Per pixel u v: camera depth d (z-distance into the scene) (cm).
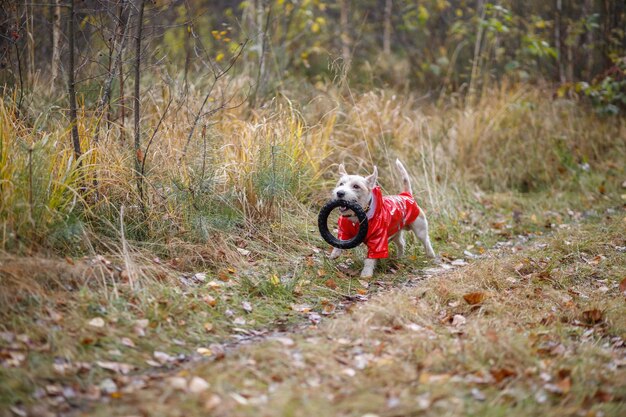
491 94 1068
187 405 319
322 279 546
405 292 513
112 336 389
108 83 600
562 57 1222
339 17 1556
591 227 730
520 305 492
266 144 654
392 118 858
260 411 317
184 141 631
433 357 382
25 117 594
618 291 539
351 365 374
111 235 520
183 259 518
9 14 642
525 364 380
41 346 365
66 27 769
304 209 671
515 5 1291
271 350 382
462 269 580
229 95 802
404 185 648
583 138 1020
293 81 958
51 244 467
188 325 426
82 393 331
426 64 1245
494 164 947
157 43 1002
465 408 327
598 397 343
